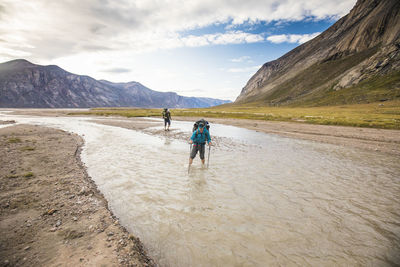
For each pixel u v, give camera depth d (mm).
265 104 175375
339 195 7199
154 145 15648
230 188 7641
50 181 7547
